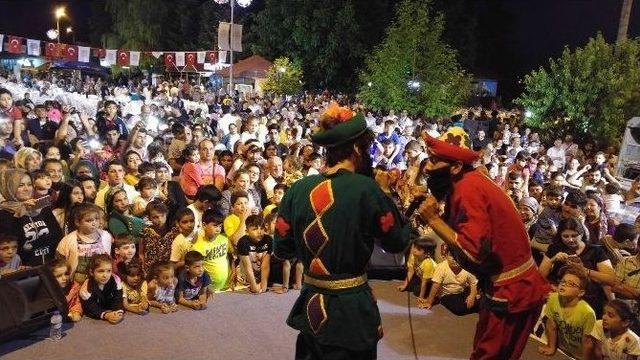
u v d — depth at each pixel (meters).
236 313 4.36
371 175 2.55
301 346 2.54
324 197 2.33
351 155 2.42
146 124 10.94
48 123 8.09
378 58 18.98
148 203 4.90
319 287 2.38
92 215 4.29
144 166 5.98
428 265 4.70
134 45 35.06
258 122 10.75
